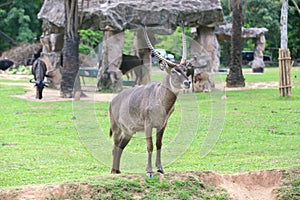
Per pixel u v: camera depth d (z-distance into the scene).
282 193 8.83
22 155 12.02
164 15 23.72
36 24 57.53
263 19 55.69
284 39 22.12
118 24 23.30
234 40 28.14
